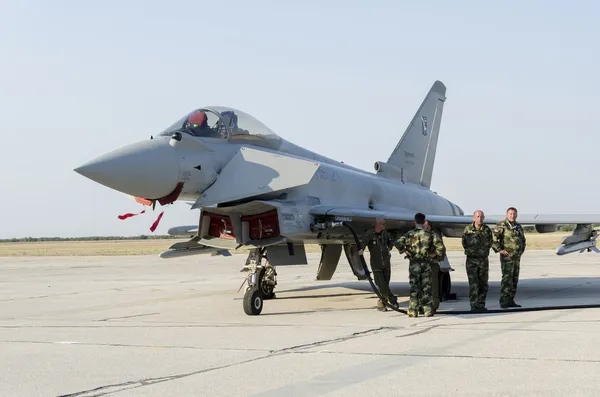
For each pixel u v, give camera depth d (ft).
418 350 22.09
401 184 53.67
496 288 52.70
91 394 16.79
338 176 43.52
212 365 20.36
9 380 18.58
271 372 19.02
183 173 35.24
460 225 43.57
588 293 46.06
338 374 18.48
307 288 55.31
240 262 119.34
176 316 35.45
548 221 40.91
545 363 19.30
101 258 151.53
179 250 47.14
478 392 16.03
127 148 34.30
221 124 38.42
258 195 36.35
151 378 18.60
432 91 60.13
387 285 35.60
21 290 57.11
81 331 29.32
